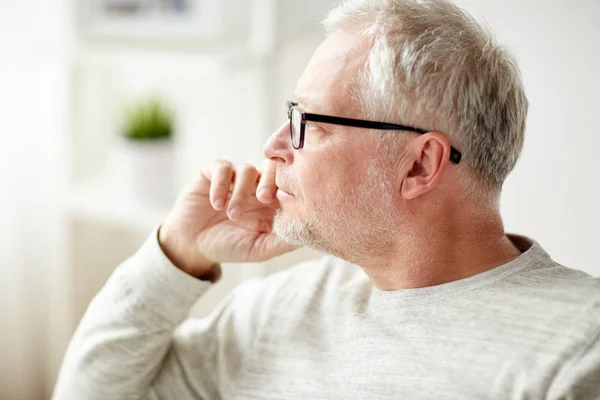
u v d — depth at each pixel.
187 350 1.22
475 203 0.97
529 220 1.36
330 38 0.99
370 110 0.94
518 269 0.96
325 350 1.07
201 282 1.15
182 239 1.15
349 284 1.13
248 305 1.21
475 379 0.89
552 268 0.96
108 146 2.36
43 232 2.21
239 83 1.67
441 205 0.96
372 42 0.95
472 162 0.96
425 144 0.94
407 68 0.92
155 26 1.79
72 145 2.18
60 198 2.04
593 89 1.23
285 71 1.71
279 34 1.59
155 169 1.94
